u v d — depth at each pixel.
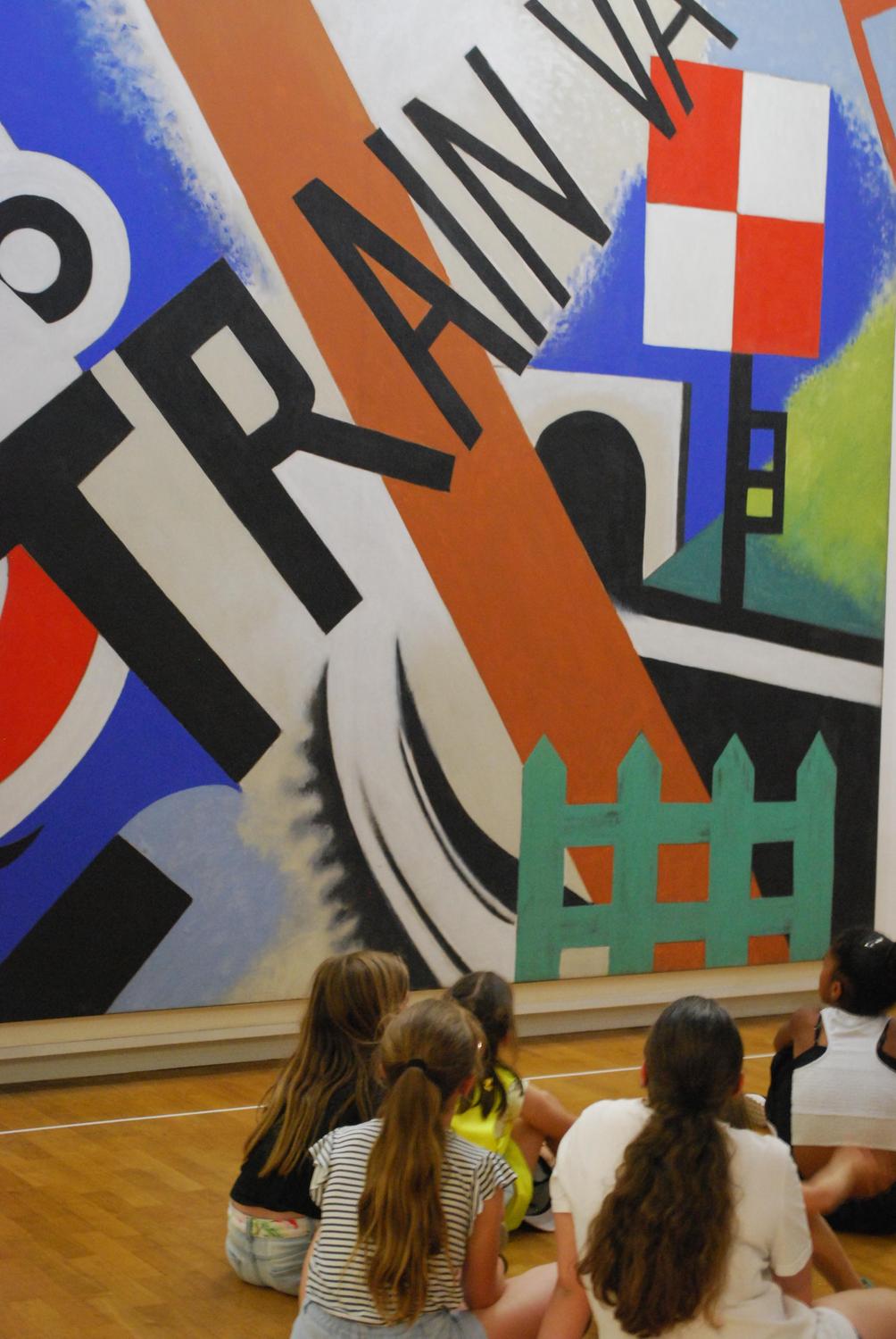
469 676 4.70
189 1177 3.38
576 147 4.82
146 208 4.21
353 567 4.52
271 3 4.36
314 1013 2.62
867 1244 3.08
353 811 4.53
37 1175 3.39
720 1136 1.75
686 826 5.06
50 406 4.10
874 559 5.37
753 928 5.19
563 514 4.84
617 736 4.94
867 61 5.29
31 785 4.11
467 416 4.68
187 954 4.32
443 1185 1.92
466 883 4.71
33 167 4.07
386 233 4.54
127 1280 2.76
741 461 5.12
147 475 4.23
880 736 5.40
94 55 4.13
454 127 4.64
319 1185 1.98
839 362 5.27
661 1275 1.68
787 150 5.16
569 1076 4.38
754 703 5.17
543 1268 2.18
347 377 4.50
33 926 4.12
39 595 4.10
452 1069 1.92
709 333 5.05
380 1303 1.85
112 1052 4.30
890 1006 3.00
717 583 5.10
